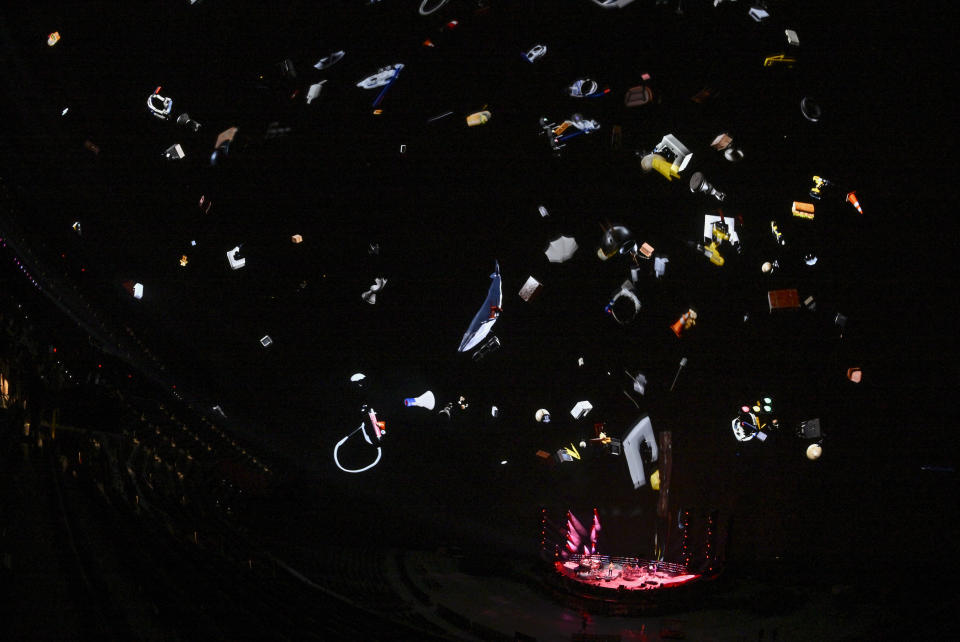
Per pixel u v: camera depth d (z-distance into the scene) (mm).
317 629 11477
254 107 28812
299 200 31656
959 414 29359
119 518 11102
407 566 23250
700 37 27047
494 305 34031
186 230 30531
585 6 27641
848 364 30844
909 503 27750
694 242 31656
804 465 30141
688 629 18531
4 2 23859
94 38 25578
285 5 26953
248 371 32719
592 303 33875
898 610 18828
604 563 24953
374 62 28547
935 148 26172
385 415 33125
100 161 27750
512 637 17078
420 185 32375
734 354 32281
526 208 32906
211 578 11148
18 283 18031
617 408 33062
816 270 30188
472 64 28953
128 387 21781
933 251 28328
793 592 21016
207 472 22328
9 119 25578
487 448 33156
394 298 34250
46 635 6422
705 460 31188
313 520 26109
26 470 10656
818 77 26094
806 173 28281
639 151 30203
